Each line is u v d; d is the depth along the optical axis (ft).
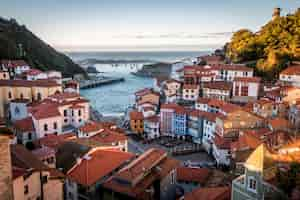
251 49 507.30
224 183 178.19
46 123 274.16
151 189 157.38
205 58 603.67
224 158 252.01
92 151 179.63
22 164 117.70
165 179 171.94
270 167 105.60
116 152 186.50
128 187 150.10
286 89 333.83
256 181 104.94
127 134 363.56
